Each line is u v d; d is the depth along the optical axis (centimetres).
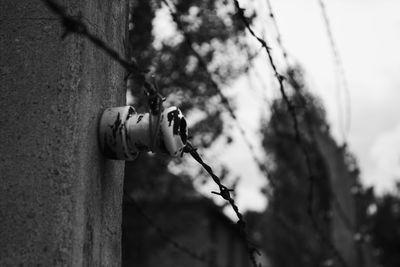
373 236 1698
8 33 158
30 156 150
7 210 147
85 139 155
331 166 859
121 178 180
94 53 163
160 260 808
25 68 155
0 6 160
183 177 464
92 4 166
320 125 735
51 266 144
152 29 402
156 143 159
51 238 145
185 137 166
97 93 164
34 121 152
